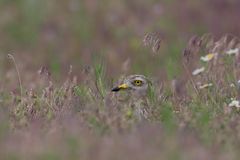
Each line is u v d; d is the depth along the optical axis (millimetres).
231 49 16328
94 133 12117
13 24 26016
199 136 11891
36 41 25047
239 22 25375
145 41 15031
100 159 10641
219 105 14414
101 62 15703
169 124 12367
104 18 26250
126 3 26953
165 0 26906
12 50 24000
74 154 10820
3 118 12977
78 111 13953
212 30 24953
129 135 11766
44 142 11398
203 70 15773
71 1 27141
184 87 16125
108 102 13773
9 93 15438
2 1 27344
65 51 23922
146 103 14273
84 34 25156
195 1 26672
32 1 26906
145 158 10625
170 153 10766
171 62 17469
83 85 15688
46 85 15688
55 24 26031
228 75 15438
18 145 11281
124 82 15102
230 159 10641
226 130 12273
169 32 24625
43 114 13875
